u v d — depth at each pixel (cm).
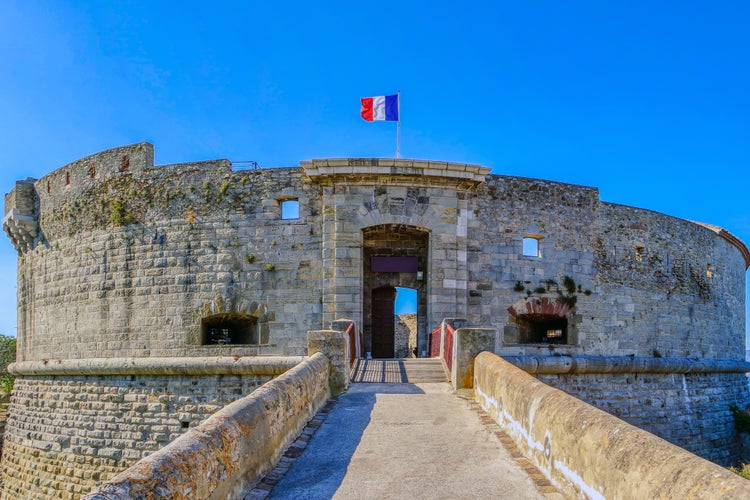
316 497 741
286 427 948
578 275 2331
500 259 2231
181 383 2097
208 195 2225
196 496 598
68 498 2198
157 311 2211
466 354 1356
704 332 2762
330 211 2127
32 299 2658
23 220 2634
